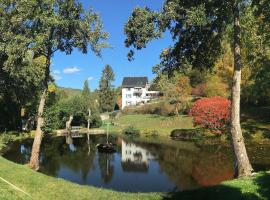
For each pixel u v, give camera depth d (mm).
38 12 28938
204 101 58438
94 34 31344
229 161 39188
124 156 46844
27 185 18281
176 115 85562
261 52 31984
